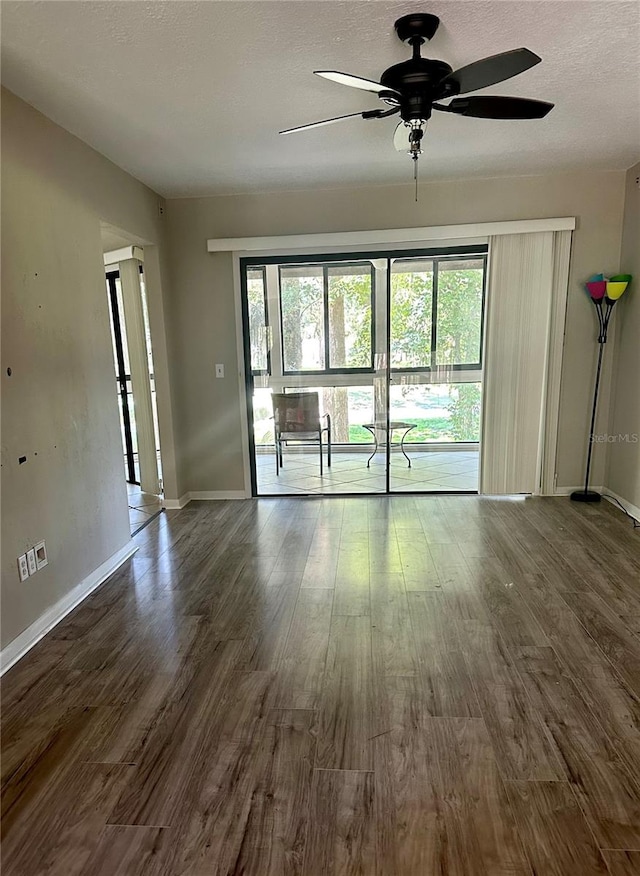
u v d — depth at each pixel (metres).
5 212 2.27
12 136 2.34
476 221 4.04
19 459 2.32
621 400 4.02
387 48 2.13
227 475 4.61
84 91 2.39
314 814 1.49
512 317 4.15
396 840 1.41
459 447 4.74
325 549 3.42
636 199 3.75
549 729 1.79
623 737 1.74
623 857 1.34
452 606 2.62
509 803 1.51
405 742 1.74
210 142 3.04
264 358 4.62
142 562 3.29
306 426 4.81
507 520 3.85
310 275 4.42
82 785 1.60
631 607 2.57
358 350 4.60
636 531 3.57
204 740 1.78
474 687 2.01
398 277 4.41
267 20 1.91
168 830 1.45
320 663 2.18
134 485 5.38
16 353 2.31
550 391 4.21
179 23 1.91
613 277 3.77
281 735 1.79
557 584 2.82
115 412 3.26
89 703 1.97
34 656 2.29
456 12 1.89
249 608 2.67
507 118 2.23
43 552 2.48
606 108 2.76
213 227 4.22
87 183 3.00
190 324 4.38
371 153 3.32
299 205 4.13
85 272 2.94
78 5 1.78
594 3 1.86
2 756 1.72
